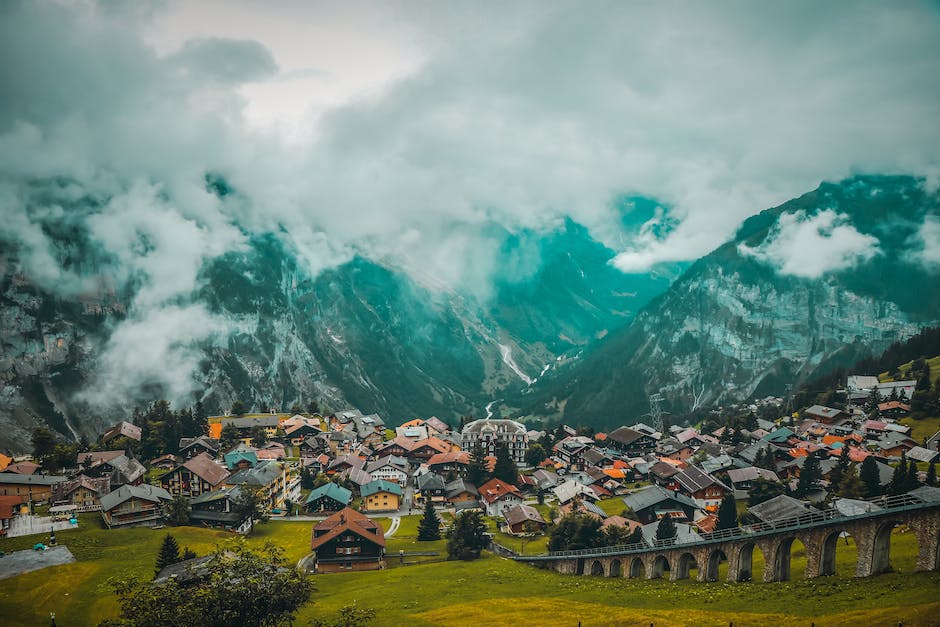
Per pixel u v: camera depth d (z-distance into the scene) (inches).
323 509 6072.8
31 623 3174.2
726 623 2447.1
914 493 2856.8
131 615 2119.8
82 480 5580.7
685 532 4252.0
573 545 4330.7
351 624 2488.9
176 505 5280.5
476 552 4645.7
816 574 2859.3
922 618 2039.9
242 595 2183.8
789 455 6427.2
